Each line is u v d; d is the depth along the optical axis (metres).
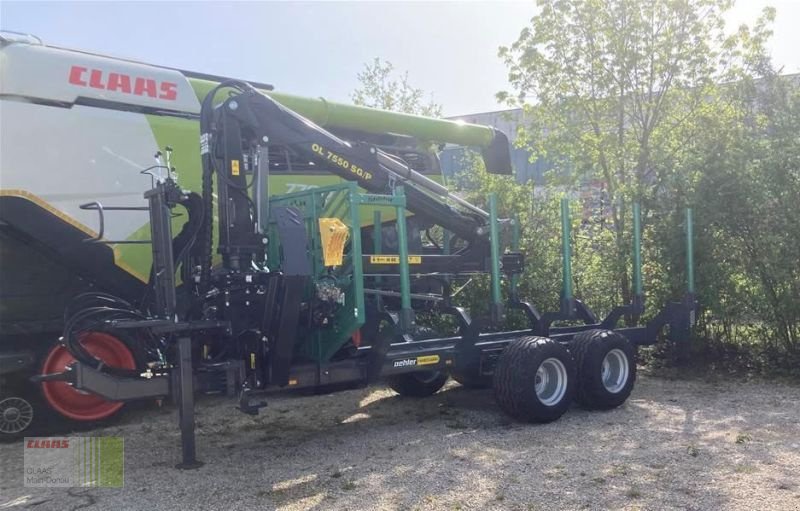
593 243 10.51
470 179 12.04
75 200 6.98
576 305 8.46
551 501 4.59
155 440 6.43
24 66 6.76
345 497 4.74
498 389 6.72
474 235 7.88
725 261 9.34
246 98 6.06
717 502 4.51
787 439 6.02
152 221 5.47
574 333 8.05
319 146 6.53
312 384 5.99
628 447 5.84
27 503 4.80
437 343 6.97
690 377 9.02
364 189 6.96
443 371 7.19
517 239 8.64
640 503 4.52
